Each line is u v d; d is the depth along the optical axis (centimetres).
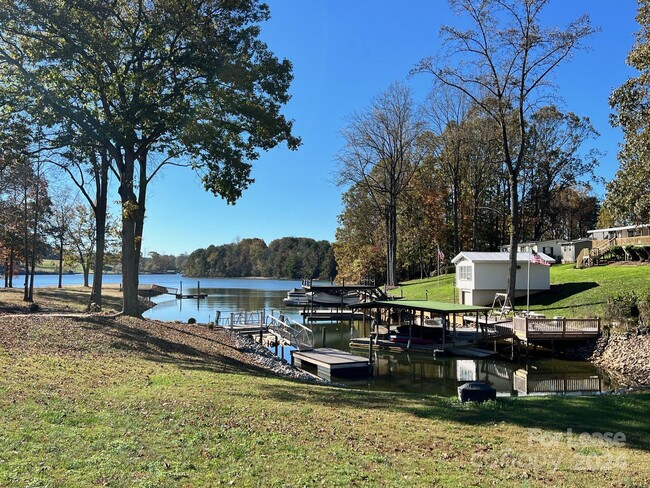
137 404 941
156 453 683
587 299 3362
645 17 2581
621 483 676
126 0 2212
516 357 2775
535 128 6562
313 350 2738
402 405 1158
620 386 2059
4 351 1295
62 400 906
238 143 2336
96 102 2341
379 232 7850
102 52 1973
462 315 3941
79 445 682
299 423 909
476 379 2316
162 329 2311
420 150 6228
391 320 4431
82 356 1416
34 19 1877
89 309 2744
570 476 700
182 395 1056
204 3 2202
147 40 2044
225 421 877
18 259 5156
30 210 4172
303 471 659
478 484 651
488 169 6538
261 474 639
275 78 2341
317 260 15362
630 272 3812
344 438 833
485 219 7200
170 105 2164
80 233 6184
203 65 2125
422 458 754
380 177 6731
